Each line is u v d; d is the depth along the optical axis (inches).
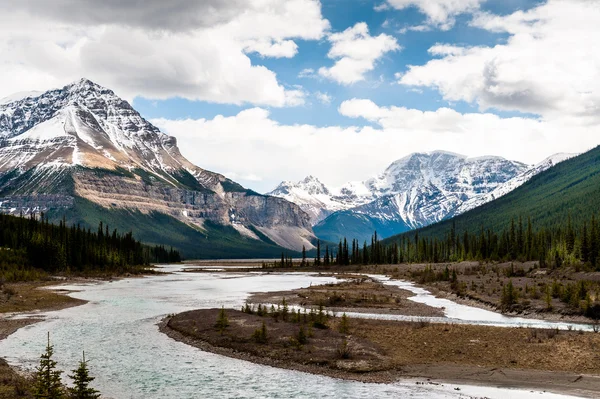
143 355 2031.3
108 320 2849.4
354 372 1775.3
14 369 1772.9
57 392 1327.5
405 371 1781.5
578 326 2561.5
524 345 2036.2
